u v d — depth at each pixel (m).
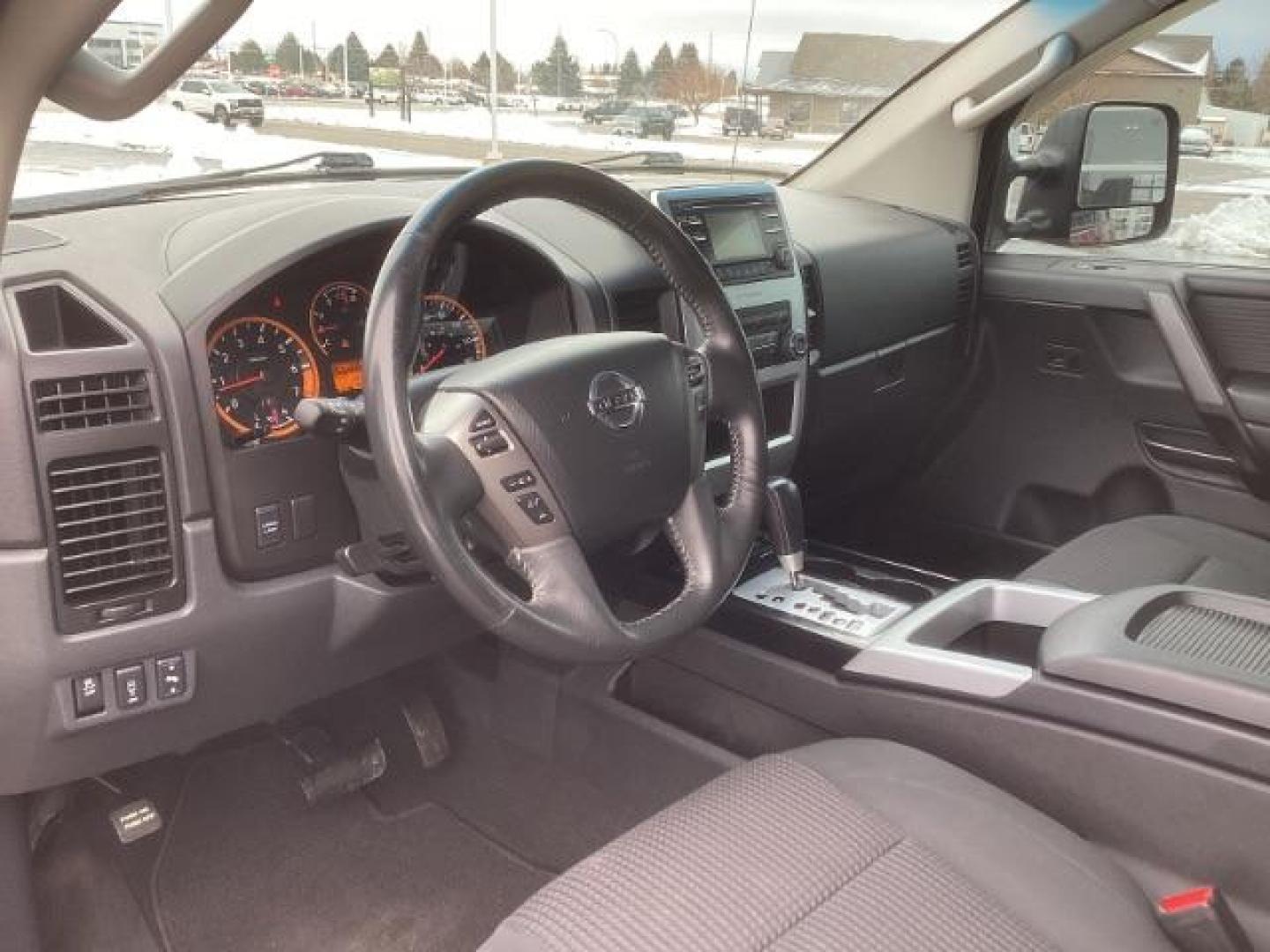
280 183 1.91
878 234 2.38
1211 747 1.19
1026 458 2.65
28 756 1.45
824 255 2.20
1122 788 1.27
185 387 1.40
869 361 2.38
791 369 2.07
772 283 1.99
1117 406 2.48
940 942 0.95
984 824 1.10
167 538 1.42
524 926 1.00
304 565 1.57
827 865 1.02
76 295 1.35
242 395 1.48
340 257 1.54
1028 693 1.33
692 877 1.01
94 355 1.33
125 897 1.81
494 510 1.18
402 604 1.66
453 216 1.19
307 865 1.89
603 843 1.95
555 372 1.21
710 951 0.94
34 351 1.31
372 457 1.21
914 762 1.20
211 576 1.47
